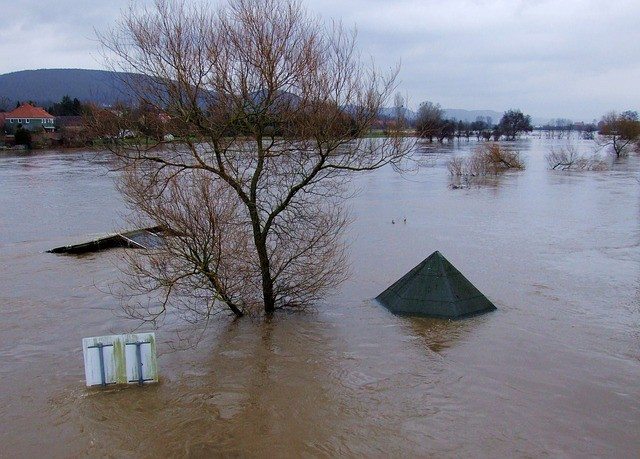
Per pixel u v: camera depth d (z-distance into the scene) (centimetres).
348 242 2317
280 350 1220
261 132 1250
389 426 918
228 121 1209
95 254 2158
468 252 2156
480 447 859
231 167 1277
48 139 8912
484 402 990
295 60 1226
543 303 1526
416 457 837
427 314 1410
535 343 1245
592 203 3488
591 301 1545
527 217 2983
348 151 1278
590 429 905
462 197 3809
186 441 876
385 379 1082
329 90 1240
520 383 1059
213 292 1345
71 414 950
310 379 1084
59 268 1947
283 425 923
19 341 1283
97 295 1630
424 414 953
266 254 1381
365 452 850
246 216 1401
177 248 1248
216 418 944
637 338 1277
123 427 913
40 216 3112
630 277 1788
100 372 1047
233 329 1342
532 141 15638
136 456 840
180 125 1210
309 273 1449
